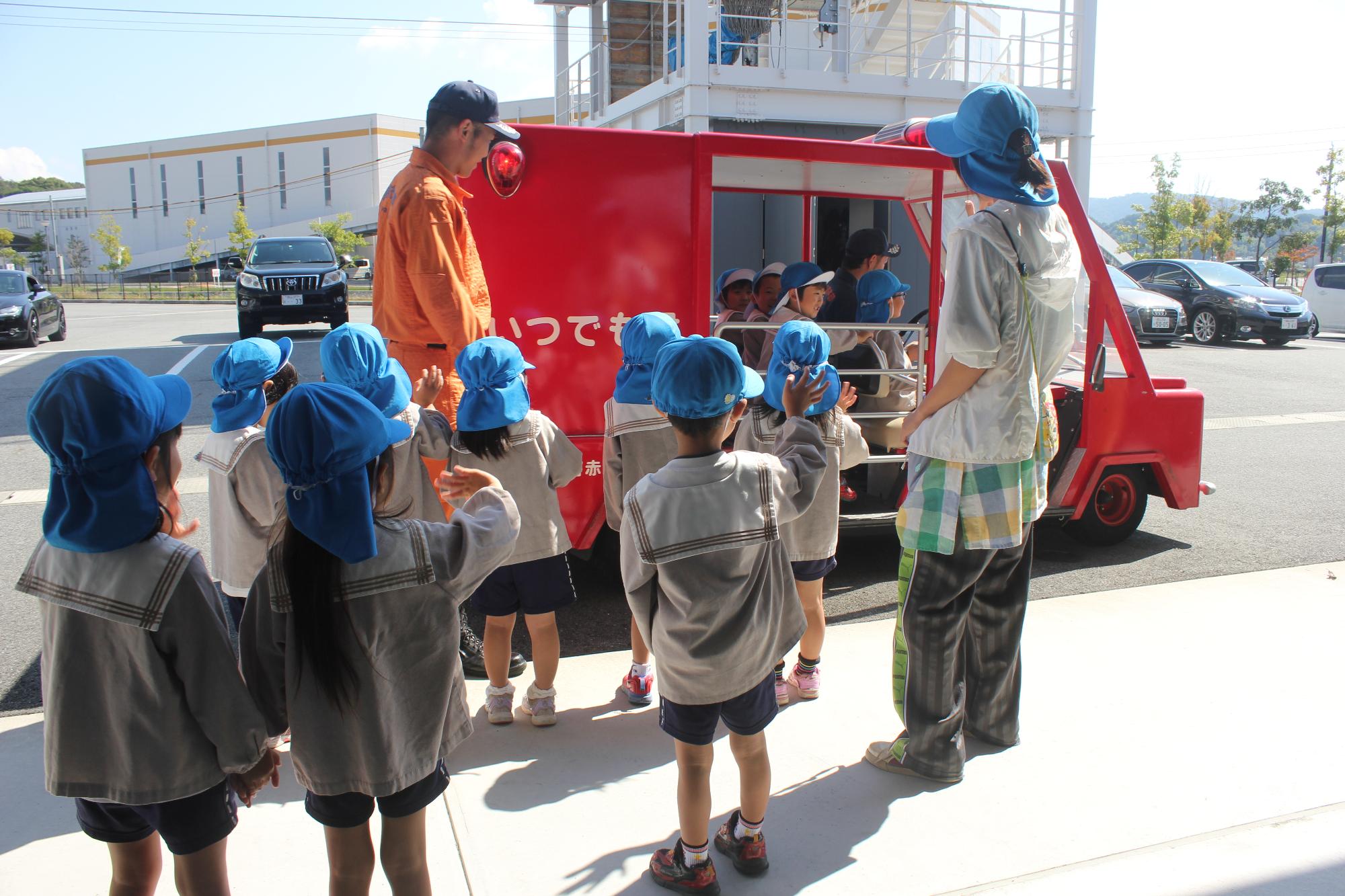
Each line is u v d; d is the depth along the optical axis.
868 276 5.43
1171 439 5.50
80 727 1.93
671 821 2.97
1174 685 3.91
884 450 5.50
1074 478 5.32
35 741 3.49
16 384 12.25
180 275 62.34
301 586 1.92
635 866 2.74
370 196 57.44
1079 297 5.15
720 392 2.40
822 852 2.80
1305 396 12.11
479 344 3.29
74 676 1.92
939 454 3.01
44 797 3.10
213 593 1.98
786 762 3.32
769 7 12.31
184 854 2.06
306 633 1.93
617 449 3.66
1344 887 2.65
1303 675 4.00
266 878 2.68
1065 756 3.36
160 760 1.95
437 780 2.20
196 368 13.13
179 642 1.91
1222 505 7.02
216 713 1.96
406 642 2.05
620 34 14.23
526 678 4.05
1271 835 2.89
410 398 3.31
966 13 12.39
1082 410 5.25
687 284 4.57
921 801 3.08
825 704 3.77
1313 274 21.06
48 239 70.19
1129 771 3.26
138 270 62.91
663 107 12.13
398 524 2.06
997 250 2.85
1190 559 5.72
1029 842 2.86
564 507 4.59
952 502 3.01
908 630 3.13
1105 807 3.04
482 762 3.32
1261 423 10.34
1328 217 39.34
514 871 2.71
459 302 3.61
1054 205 3.00
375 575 1.98
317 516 1.90
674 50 13.27
